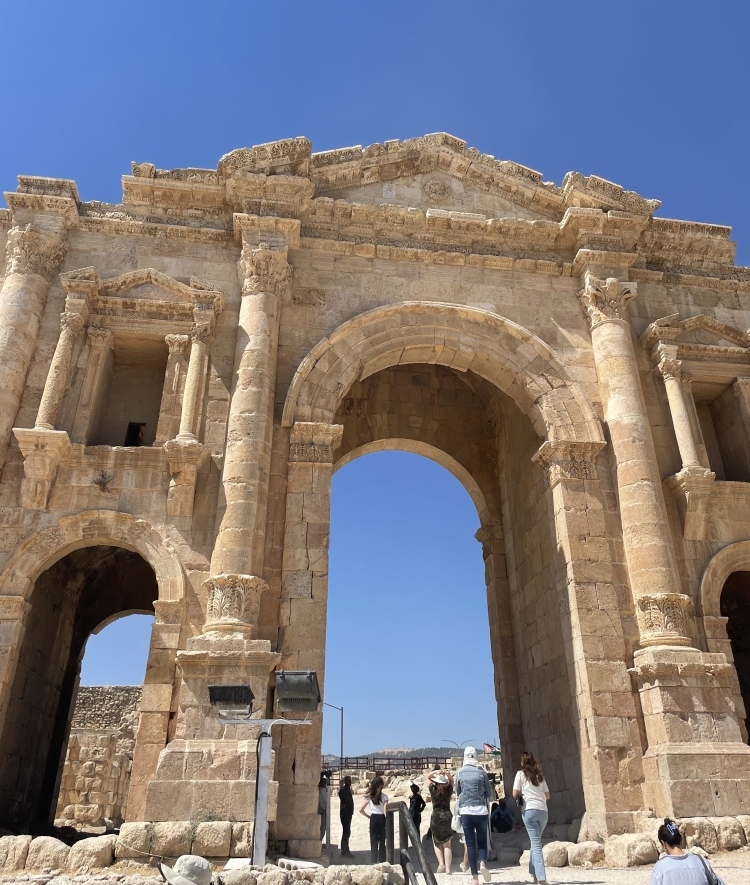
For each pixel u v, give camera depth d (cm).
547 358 1970
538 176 2198
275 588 1616
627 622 1689
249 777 1343
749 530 1859
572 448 1858
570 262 2109
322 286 1967
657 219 2205
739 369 2058
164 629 1506
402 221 2073
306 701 1010
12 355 1714
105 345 1805
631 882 1112
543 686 1945
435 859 1518
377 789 1521
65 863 1183
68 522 1595
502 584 2356
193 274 1933
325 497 1709
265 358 1780
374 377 2623
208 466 1695
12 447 1662
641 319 2106
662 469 1912
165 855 1247
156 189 2006
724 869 1199
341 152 2103
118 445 1833
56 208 1912
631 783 1526
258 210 1973
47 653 2003
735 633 2220
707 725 1526
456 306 1984
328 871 997
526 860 1416
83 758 2936
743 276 2234
